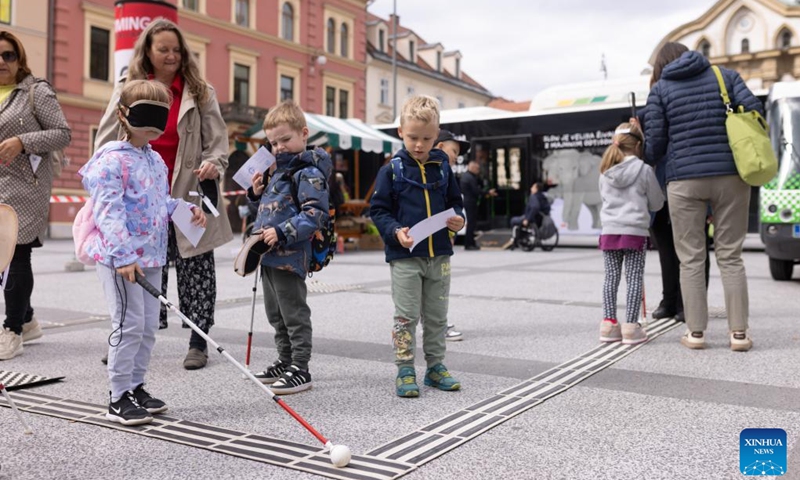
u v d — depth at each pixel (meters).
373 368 4.16
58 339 5.04
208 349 4.70
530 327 5.54
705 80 4.67
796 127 8.67
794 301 6.81
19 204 4.37
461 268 10.70
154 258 3.21
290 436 2.91
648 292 7.59
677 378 3.87
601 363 4.25
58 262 12.12
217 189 4.25
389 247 3.66
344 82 37.31
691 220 4.68
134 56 4.15
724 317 5.91
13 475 2.47
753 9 43.94
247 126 30.67
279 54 33.56
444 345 3.77
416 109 3.57
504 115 16.34
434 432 2.94
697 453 2.67
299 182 3.56
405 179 3.63
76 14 25.31
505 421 3.10
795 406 3.30
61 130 4.47
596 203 15.28
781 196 8.48
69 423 3.08
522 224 15.17
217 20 30.45
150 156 3.26
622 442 2.80
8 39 4.46
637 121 5.08
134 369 3.26
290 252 3.63
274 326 3.89
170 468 2.54
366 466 2.54
